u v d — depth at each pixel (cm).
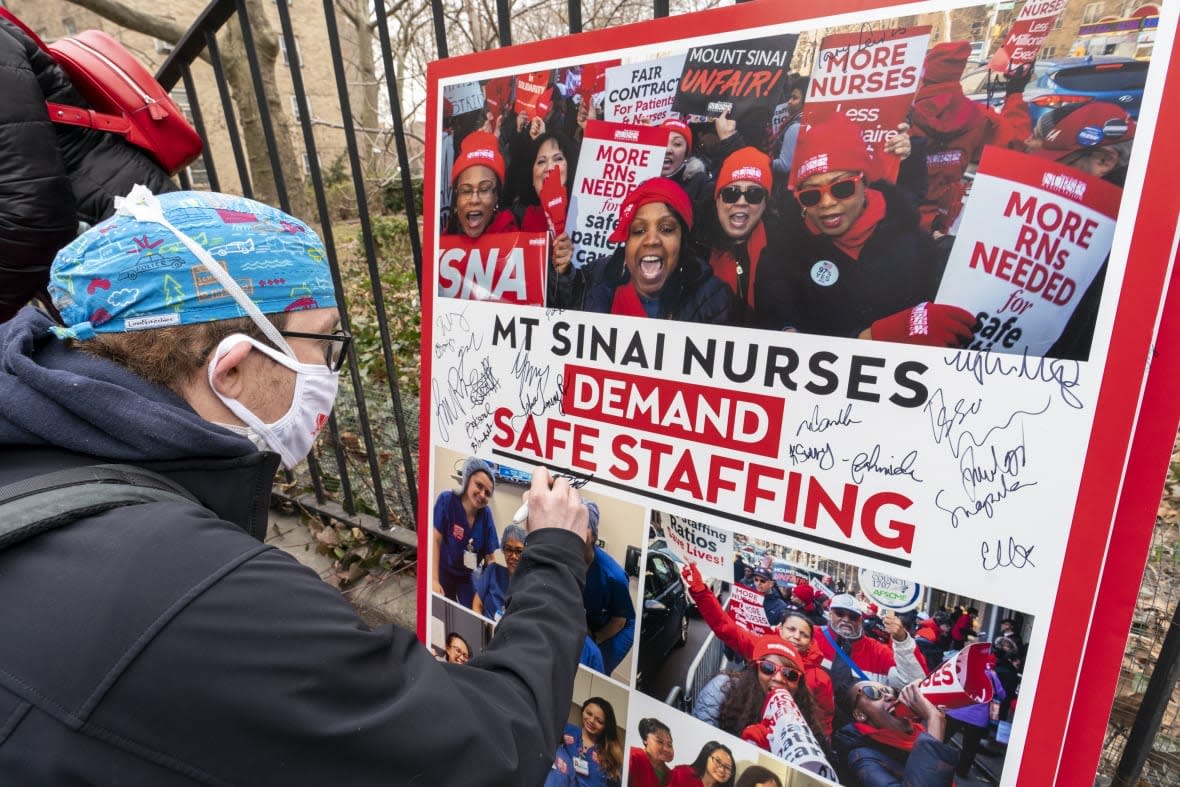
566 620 91
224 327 83
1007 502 74
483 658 85
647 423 100
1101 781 135
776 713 95
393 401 205
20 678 60
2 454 72
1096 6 63
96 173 187
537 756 77
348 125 182
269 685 62
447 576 134
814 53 78
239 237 83
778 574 91
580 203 101
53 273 80
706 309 91
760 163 84
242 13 196
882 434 80
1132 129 63
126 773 60
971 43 69
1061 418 69
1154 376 67
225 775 61
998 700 78
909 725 84
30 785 60
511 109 107
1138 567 70
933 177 73
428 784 67
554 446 112
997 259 71
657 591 104
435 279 124
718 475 94
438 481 132
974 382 74
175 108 200
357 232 816
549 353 110
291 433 95
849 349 81
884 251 77
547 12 543
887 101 75
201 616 61
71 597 61
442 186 119
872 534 83
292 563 70
